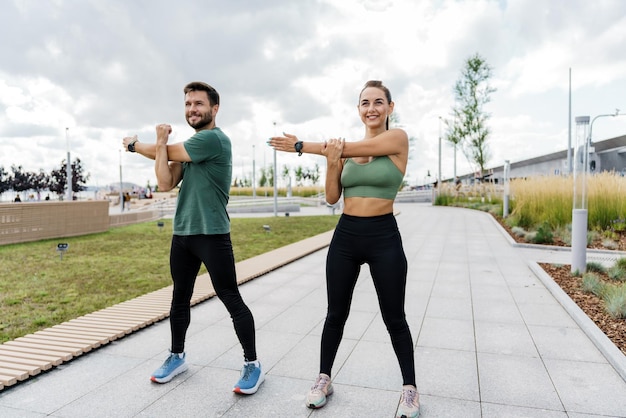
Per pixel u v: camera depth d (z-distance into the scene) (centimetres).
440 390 289
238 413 261
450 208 2573
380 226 259
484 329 412
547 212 1224
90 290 600
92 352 359
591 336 377
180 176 297
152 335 401
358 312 471
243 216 2364
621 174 1237
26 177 6600
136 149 291
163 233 1427
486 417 255
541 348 362
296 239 1217
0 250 1010
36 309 505
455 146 3134
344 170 268
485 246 982
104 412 262
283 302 520
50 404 272
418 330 411
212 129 291
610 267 664
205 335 399
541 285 591
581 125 621
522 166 4831
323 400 266
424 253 888
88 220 1406
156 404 272
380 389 291
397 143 254
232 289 292
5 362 323
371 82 275
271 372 319
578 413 258
